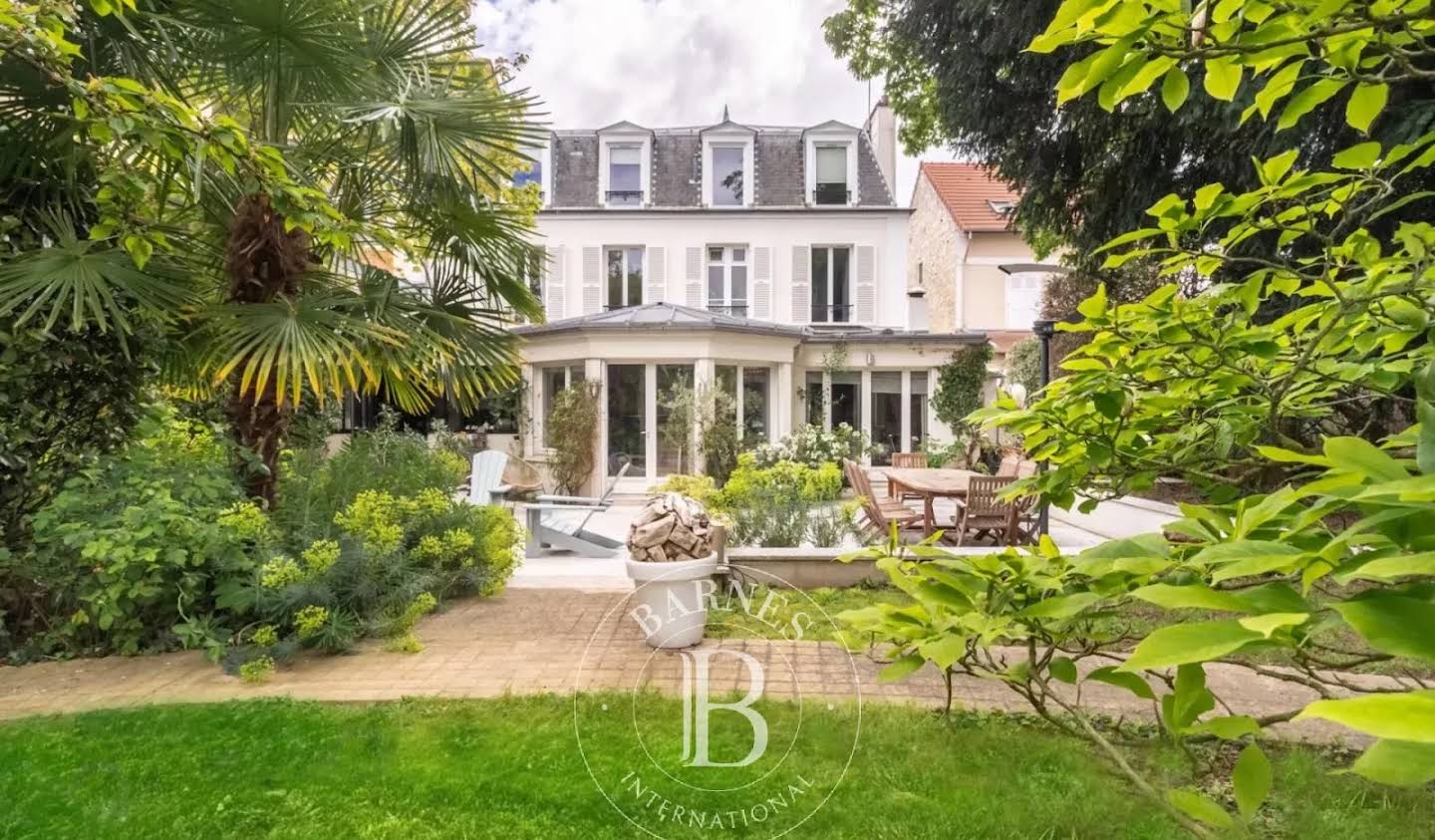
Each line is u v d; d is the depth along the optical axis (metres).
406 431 12.76
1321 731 2.81
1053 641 1.34
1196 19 0.95
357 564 4.11
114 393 4.40
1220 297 1.42
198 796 2.38
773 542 5.75
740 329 12.29
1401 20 0.91
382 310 4.78
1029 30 5.45
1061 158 6.31
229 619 3.99
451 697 3.25
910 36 6.68
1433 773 0.46
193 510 3.94
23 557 3.89
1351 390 1.79
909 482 7.45
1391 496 0.61
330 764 2.59
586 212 15.94
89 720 2.96
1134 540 1.11
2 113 3.63
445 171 4.69
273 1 3.91
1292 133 4.12
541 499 7.85
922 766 2.53
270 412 4.85
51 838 2.15
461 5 5.01
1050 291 12.22
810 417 13.73
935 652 1.17
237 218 4.50
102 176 3.27
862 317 16.06
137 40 3.79
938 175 18.42
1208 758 2.56
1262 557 0.64
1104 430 1.54
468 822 2.23
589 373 12.28
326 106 4.36
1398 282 1.26
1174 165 5.57
